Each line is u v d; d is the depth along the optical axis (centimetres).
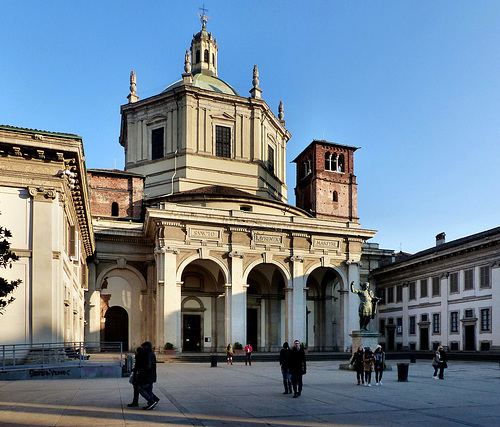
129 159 6088
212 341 5403
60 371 2420
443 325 5509
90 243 4700
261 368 3419
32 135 2670
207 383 2309
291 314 5097
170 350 4528
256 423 1293
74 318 3828
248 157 6044
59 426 1220
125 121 6306
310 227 5250
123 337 5338
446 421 1359
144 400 1652
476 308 5019
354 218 7212
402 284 6344
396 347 6391
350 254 5438
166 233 4766
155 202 5462
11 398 1689
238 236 5025
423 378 2628
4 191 2689
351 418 1384
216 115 5972
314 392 1959
